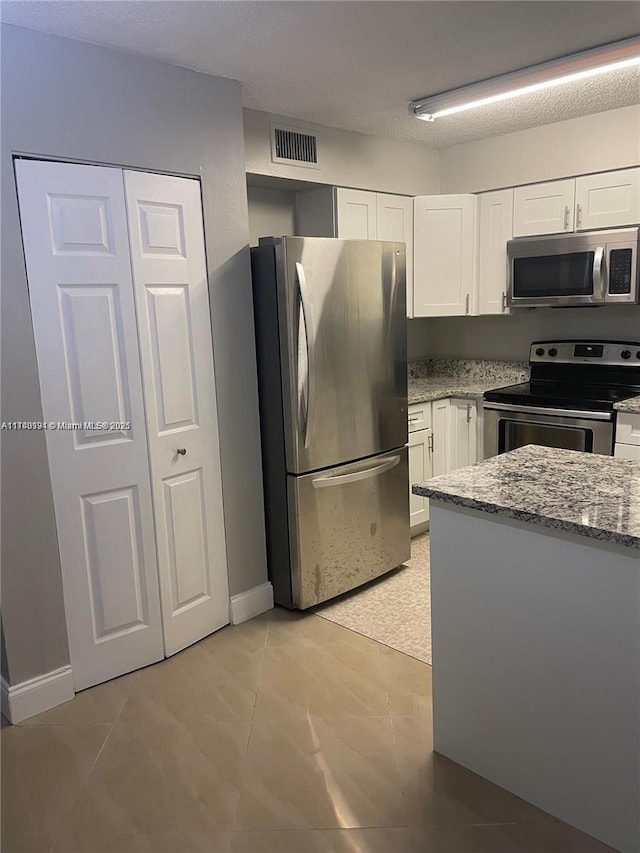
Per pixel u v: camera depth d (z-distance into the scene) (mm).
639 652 1537
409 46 2332
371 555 3219
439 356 4645
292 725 2189
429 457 3873
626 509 1641
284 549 2980
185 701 2348
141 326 2426
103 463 2377
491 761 1896
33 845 1727
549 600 1685
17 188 2074
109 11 1957
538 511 1640
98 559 2408
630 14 2115
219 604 2857
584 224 3443
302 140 3242
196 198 2561
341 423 2986
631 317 3697
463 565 1862
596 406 3256
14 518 2184
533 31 2232
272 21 2080
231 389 2783
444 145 3887
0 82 2004
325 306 2836
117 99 2281
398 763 1996
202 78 2529
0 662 2283
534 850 1663
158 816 1815
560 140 3443
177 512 2633
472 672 1898
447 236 3889
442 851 1669
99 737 2160
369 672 2490
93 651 2436
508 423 3660
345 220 3506
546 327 4051
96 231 2268
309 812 1811
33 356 2158
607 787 1649
